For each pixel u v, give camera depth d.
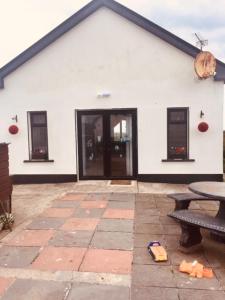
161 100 8.42
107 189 7.92
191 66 8.27
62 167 8.94
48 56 8.73
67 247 4.27
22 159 9.07
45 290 3.17
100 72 8.59
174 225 5.16
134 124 8.71
